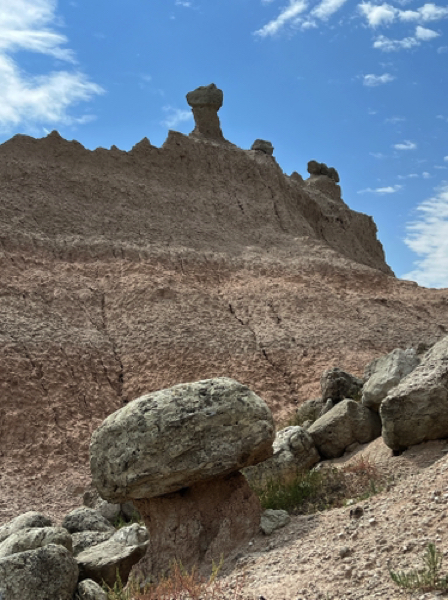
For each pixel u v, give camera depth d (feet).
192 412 21.17
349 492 24.45
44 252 79.56
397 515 18.11
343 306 79.77
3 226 80.59
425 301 84.94
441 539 15.93
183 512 21.94
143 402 21.71
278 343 67.97
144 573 21.21
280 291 80.64
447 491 18.03
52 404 55.06
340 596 14.94
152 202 96.43
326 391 39.04
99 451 21.91
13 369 56.49
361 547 17.08
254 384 61.21
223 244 93.81
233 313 75.72
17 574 18.37
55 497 42.96
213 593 16.71
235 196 104.73
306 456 29.50
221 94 118.21
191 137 112.37
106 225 89.51
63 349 61.93
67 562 19.01
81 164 96.78
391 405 25.84
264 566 18.31
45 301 70.03
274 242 97.91
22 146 94.79
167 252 85.20
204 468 20.90
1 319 63.26
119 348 65.77
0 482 44.32
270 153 120.98
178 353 64.18
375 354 67.41
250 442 21.39
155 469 20.81
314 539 19.13
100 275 78.13
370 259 128.98
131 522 31.12
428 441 25.73
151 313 70.95
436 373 25.95
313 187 134.82
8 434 50.72
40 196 89.10
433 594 13.76
